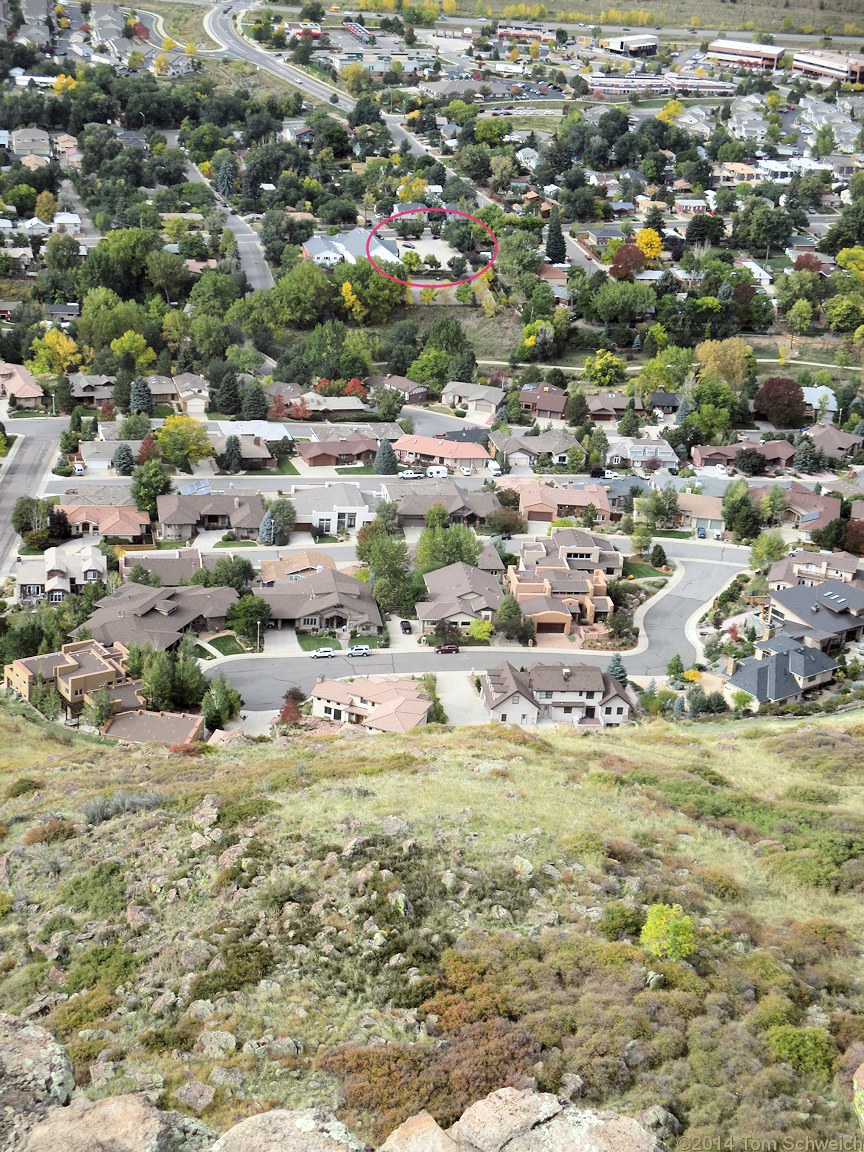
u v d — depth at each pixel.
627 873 42.25
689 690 88.19
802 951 37.78
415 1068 30.95
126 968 37.12
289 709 82.50
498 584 104.75
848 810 51.56
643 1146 25.20
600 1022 32.75
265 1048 32.28
